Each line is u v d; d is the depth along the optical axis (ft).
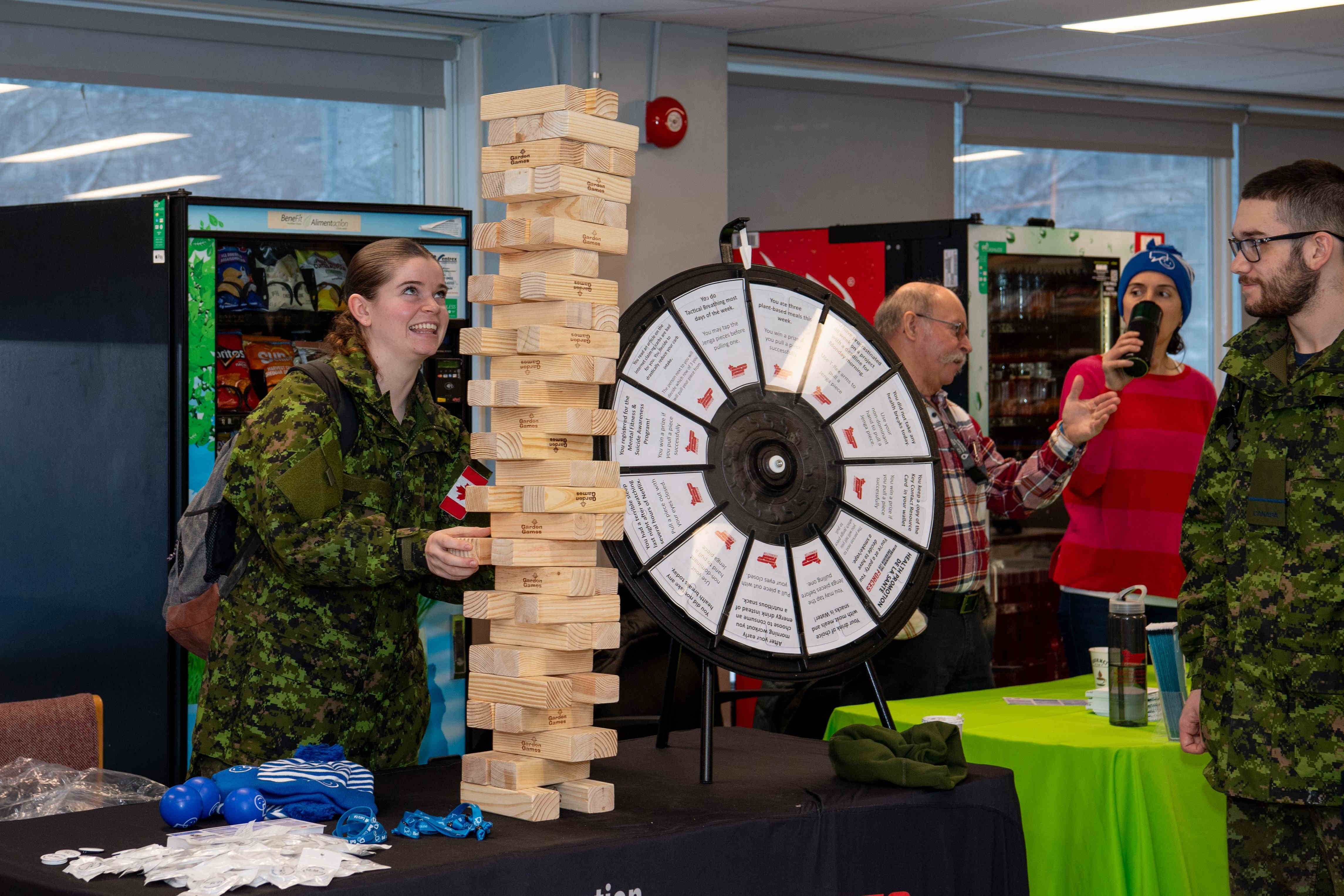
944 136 20.49
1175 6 16.11
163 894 5.07
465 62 16.70
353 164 16.62
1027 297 16.33
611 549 7.13
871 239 16.37
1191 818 8.29
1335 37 18.01
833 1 15.60
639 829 6.13
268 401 7.14
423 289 7.50
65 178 14.85
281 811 6.20
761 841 6.39
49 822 6.20
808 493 7.79
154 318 12.70
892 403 8.27
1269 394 7.09
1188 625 7.59
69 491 13.21
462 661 14.71
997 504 12.03
